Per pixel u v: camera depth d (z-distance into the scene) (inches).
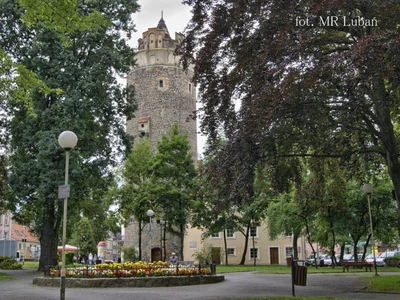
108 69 1186.0
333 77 498.6
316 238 1610.5
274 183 748.6
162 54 2364.7
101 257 2116.1
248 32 594.9
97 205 1438.2
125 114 1259.8
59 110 1072.8
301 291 631.2
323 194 899.4
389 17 520.7
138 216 1578.5
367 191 884.6
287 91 493.4
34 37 1108.5
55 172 1034.7
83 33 1138.0
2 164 1174.3
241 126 533.3
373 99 538.9
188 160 1663.4
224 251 2132.1
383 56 453.1
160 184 1577.3
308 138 597.9
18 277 960.9
